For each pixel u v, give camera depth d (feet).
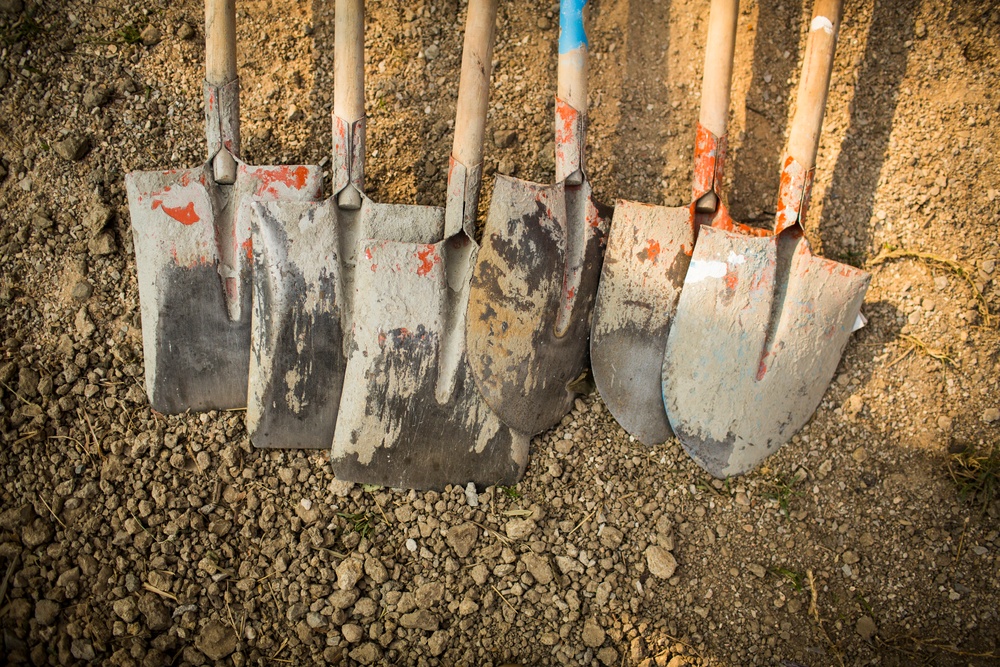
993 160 7.56
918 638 6.89
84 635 6.58
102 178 7.53
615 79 8.04
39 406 7.14
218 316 7.10
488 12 6.86
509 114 7.91
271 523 6.93
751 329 7.07
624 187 7.91
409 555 6.95
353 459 7.00
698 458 7.20
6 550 6.80
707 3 8.08
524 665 6.72
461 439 7.08
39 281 7.41
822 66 7.06
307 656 6.68
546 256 7.11
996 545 7.06
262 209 6.89
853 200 7.70
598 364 7.23
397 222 7.06
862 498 7.18
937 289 7.48
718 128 7.17
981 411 7.30
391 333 6.94
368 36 7.97
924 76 7.73
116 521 6.88
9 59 7.59
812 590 6.94
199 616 6.71
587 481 7.24
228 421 7.17
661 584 6.97
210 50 7.00
